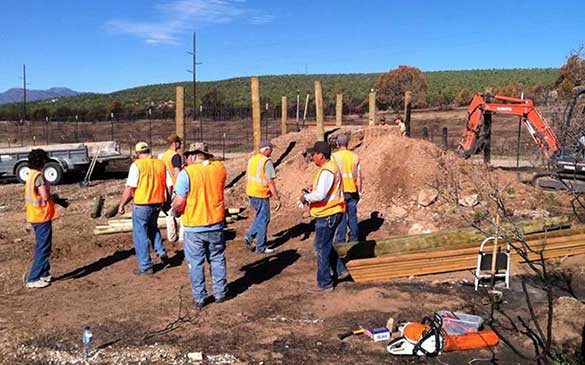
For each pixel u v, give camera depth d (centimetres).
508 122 3662
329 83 8850
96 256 891
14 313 639
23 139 4209
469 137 1585
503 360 518
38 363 519
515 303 657
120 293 709
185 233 641
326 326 593
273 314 627
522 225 844
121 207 773
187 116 5166
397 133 1369
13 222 1173
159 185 787
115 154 1894
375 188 1152
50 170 1742
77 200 1441
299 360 520
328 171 668
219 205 647
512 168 1875
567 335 560
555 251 816
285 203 1187
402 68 5275
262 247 885
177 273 790
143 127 4728
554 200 1092
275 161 1416
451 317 578
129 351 537
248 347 546
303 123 1958
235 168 1461
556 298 672
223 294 664
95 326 598
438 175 1112
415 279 752
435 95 5953
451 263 770
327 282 701
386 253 780
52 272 809
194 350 540
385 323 599
